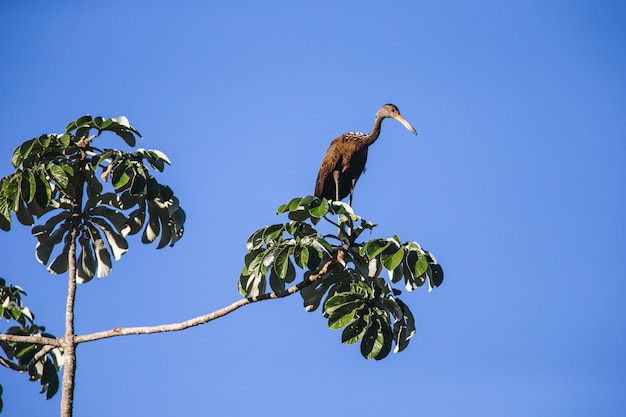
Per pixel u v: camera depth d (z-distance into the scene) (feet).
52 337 78.43
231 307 72.43
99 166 76.13
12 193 70.49
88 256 77.77
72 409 71.67
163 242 78.33
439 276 71.00
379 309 69.82
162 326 72.64
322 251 70.13
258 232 71.51
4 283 79.25
